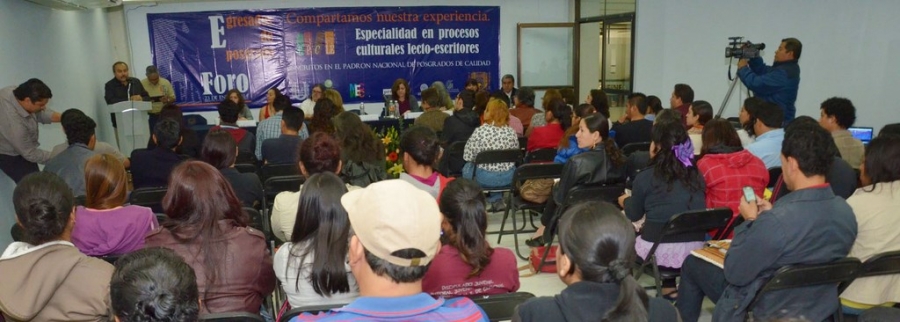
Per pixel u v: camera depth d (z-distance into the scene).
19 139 3.79
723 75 6.84
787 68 4.91
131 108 5.88
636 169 3.47
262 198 3.17
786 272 1.80
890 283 2.03
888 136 2.07
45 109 4.22
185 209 1.77
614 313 1.13
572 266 1.26
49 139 5.22
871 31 6.07
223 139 2.98
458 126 4.80
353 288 1.73
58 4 5.24
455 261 1.77
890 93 6.10
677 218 2.41
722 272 2.23
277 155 4.02
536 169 3.67
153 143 3.80
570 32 8.80
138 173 3.25
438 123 5.29
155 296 0.95
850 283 2.03
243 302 1.79
